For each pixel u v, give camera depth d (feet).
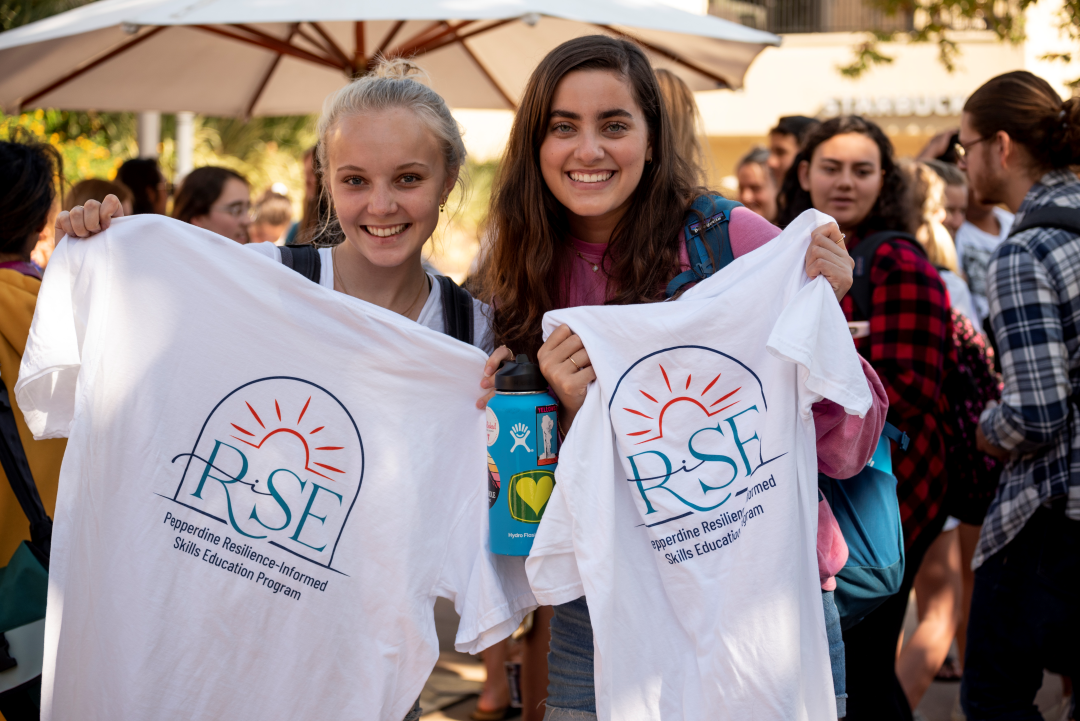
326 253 7.08
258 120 48.24
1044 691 13.17
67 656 6.17
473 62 17.76
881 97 46.09
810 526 6.28
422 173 6.59
